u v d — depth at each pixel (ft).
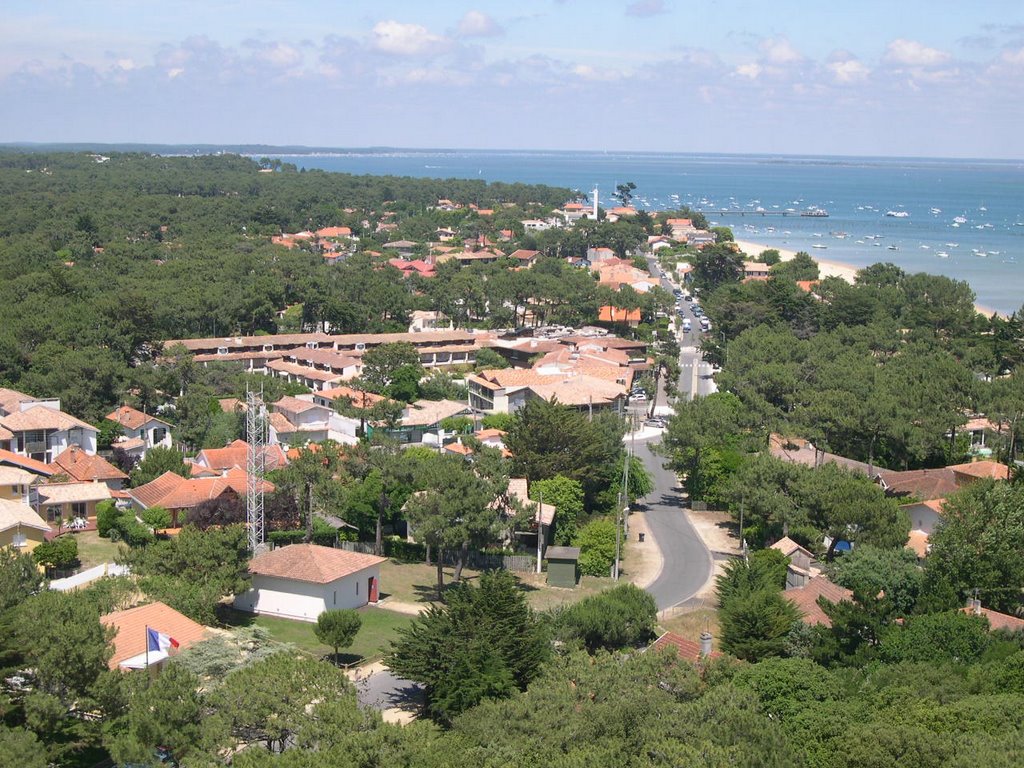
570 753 158.71
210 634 227.40
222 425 440.45
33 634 180.75
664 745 156.76
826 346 574.56
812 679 197.88
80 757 181.16
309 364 594.65
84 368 445.78
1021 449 438.81
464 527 290.15
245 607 280.92
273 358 605.73
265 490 333.83
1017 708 176.86
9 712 176.65
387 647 256.52
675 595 308.40
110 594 237.66
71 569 291.38
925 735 161.17
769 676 198.29
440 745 165.37
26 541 295.48
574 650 212.64
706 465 393.50
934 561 274.77
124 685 181.27
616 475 388.57
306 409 462.60
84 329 516.32
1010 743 159.02
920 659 221.05
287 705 172.76
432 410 482.28
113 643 199.62
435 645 215.10
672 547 354.13
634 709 173.88
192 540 269.03
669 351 651.66
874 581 270.87
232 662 206.59
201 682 199.52
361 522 341.62
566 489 351.25
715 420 409.69
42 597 201.57
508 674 208.95
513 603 223.71
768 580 277.64
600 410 483.10
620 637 249.55
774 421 435.12
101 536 328.49
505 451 403.34
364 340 633.61
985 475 374.84
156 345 540.52
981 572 267.59
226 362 542.16
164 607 233.96
